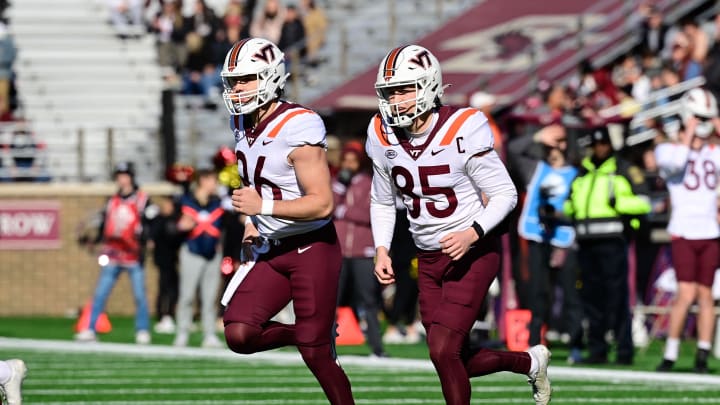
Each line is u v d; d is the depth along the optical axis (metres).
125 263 52.38
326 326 25.27
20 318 66.81
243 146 25.23
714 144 41.50
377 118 25.25
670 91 61.81
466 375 24.91
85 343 51.84
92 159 75.44
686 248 41.22
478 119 24.56
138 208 52.44
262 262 25.41
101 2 85.25
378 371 41.59
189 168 51.78
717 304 48.91
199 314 66.44
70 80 82.38
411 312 53.59
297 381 38.81
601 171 43.16
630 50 70.56
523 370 26.66
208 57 79.00
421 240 25.42
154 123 80.94
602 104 63.84
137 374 40.78
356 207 45.38
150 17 85.38
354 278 45.56
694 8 72.88
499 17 76.88
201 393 35.91
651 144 56.34
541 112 65.06
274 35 80.69
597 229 43.12
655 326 50.25
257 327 25.11
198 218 49.97
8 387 26.45
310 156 24.73
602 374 40.69
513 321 45.25
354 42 80.25
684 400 34.50
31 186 68.94
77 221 68.75
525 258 45.72
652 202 51.31
